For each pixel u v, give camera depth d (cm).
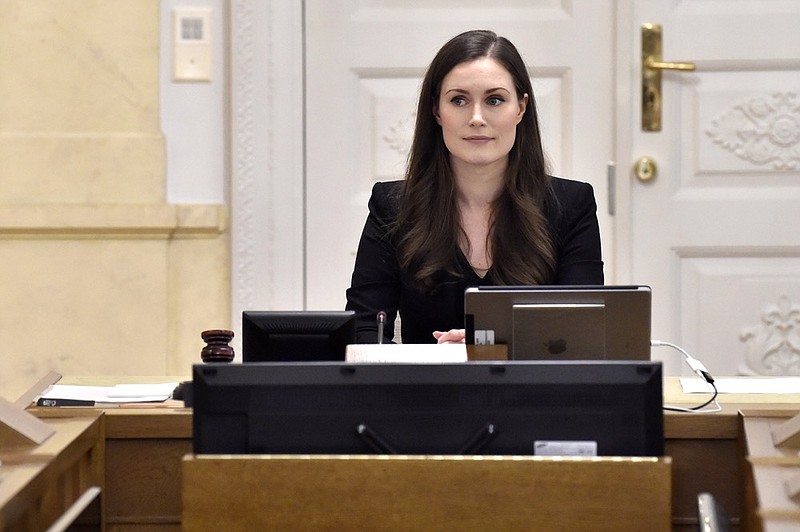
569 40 1434
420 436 652
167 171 1425
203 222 1411
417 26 1441
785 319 1433
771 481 627
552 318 797
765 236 1429
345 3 1441
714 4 1423
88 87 1407
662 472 622
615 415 652
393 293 1084
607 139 1438
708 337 1438
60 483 732
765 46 1420
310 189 1448
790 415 794
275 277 1437
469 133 995
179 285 1427
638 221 1437
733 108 1427
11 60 1403
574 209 1077
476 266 1061
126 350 1416
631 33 1424
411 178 1059
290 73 1432
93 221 1398
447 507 629
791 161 1424
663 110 1428
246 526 632
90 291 1412
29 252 1409
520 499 628
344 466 632
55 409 831
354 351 777
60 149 1403
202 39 1421
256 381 656
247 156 1429
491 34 1030
